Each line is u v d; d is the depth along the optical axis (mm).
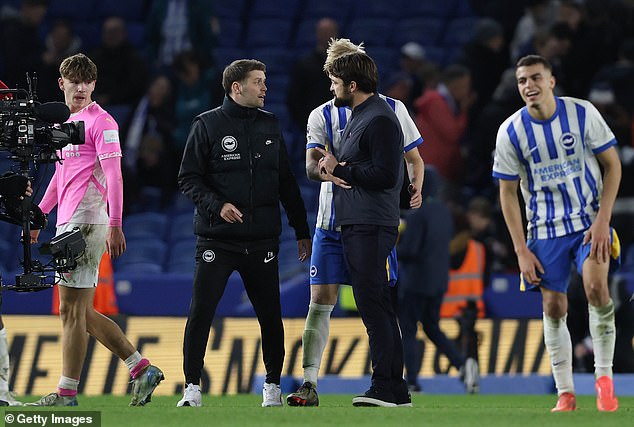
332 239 26500
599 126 24984
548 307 25266
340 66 25000
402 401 25688
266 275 26062
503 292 42531
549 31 52781
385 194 24922
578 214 25172
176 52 56625
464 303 41406
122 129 54562
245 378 38750
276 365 26297
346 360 39906
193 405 25516
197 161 25781
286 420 21156
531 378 39938
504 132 25453
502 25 57625
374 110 24828
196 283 25750
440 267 38688
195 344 25688
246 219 25750
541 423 20781
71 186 25688
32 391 38062
